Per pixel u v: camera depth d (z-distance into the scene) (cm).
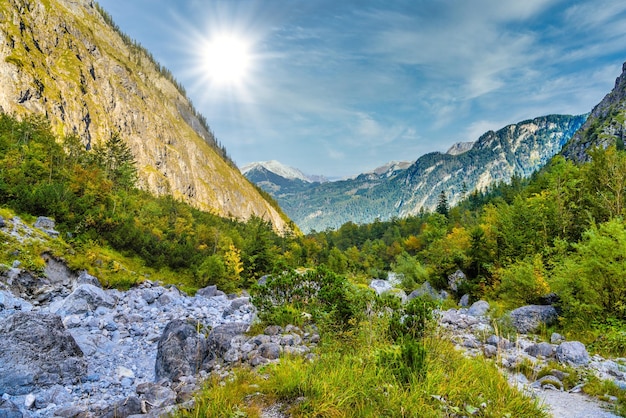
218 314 2044
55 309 1892
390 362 611
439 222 9062
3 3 17362
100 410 725
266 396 559
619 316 1185
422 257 6606
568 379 708
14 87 15012
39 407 890
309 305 1260
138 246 4447
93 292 1989
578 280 1309
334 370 607
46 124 9450
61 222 4009
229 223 12888
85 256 3166
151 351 1470
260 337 982
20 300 1869
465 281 2895
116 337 1578
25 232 2931
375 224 15975
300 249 8531
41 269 2566
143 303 2219
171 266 4438
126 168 9150
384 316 909
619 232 1236
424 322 831
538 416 527
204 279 4147
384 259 9869
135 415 575
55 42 19412
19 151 5831
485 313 1552
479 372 660
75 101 17925
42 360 1051
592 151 3500
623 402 584
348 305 992
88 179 6034
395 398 513
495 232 3194
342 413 489
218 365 864
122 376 1186
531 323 1301
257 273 4981
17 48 16500
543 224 3009
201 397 565
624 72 16412
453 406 527
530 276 1691
